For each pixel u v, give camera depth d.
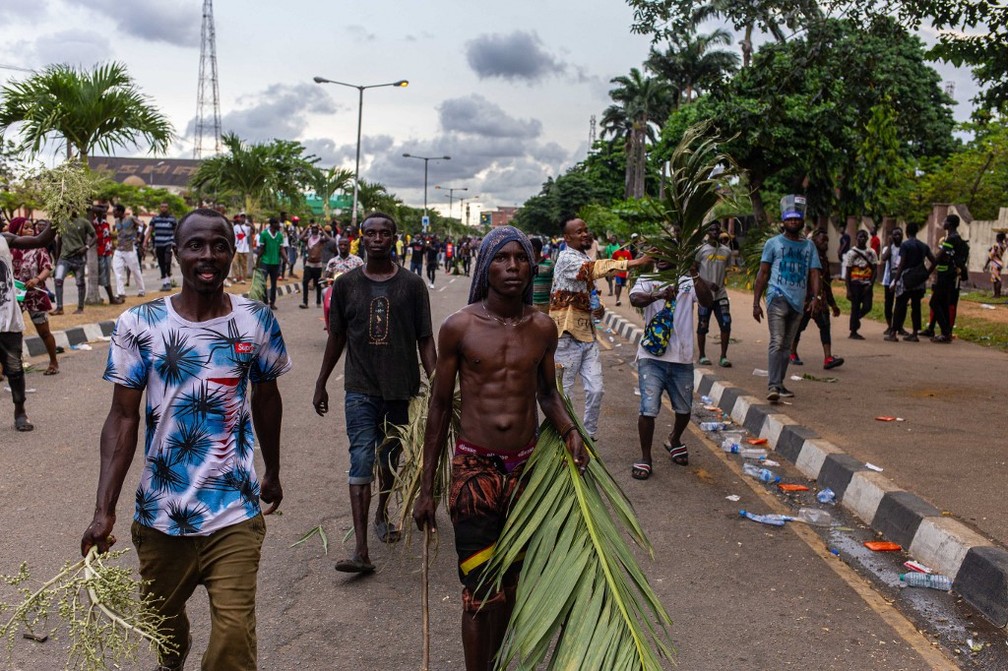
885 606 4.43
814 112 25.20
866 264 13.81
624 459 7.26
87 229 14.73
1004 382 9.96
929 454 6.72
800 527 5.67
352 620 4.21
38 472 6.37
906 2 9.73
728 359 11.66
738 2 10.85
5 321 7.29
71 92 14.45
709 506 6.07
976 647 3.98
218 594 2.75
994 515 5.27
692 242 5.44
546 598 2.94
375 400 4.85
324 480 6.38
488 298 3.33
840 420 7.89
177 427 2.77
